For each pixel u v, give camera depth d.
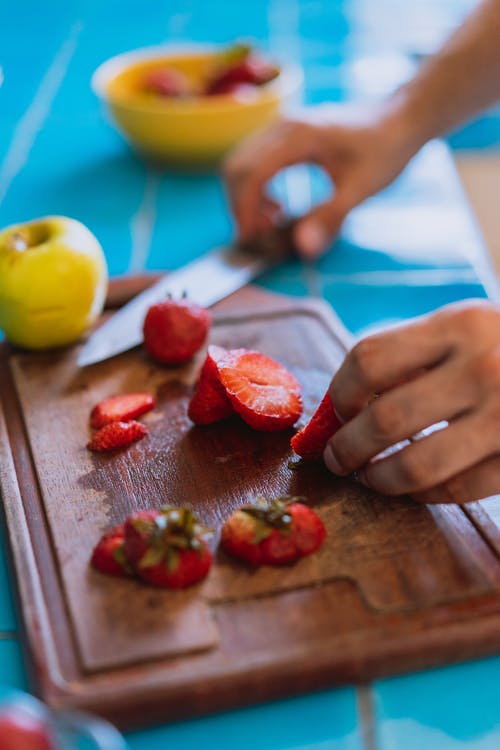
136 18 1.48
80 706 0.56
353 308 0.85
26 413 0.72
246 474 0.67
